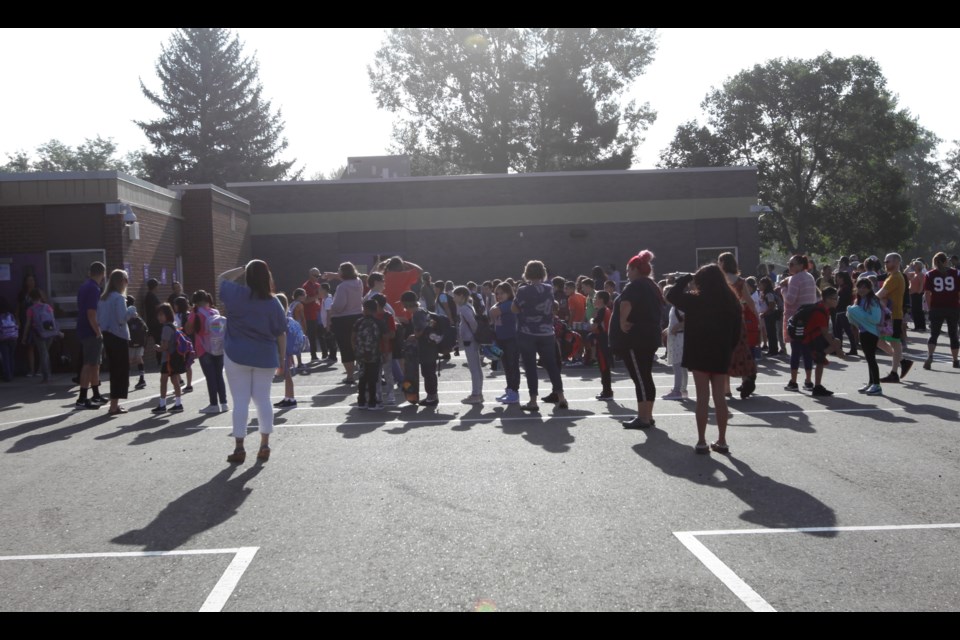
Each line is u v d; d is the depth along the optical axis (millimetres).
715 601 4590
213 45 69000
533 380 11500
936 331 15461
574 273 33438
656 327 9844
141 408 12766
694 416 10789
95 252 19047
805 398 12086
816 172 57375
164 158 65938
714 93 58281
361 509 6523
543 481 7297
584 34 52594
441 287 18609
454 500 6719
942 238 94688
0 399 14289
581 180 33406
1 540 6016
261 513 6504
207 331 11891
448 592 4770
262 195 33344
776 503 6496
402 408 12078
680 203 33500
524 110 52969
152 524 6297
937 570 5016
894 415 10422
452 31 52938
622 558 5277
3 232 18922
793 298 12648
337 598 4719
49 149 88125
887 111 56469
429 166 56625
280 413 11828
